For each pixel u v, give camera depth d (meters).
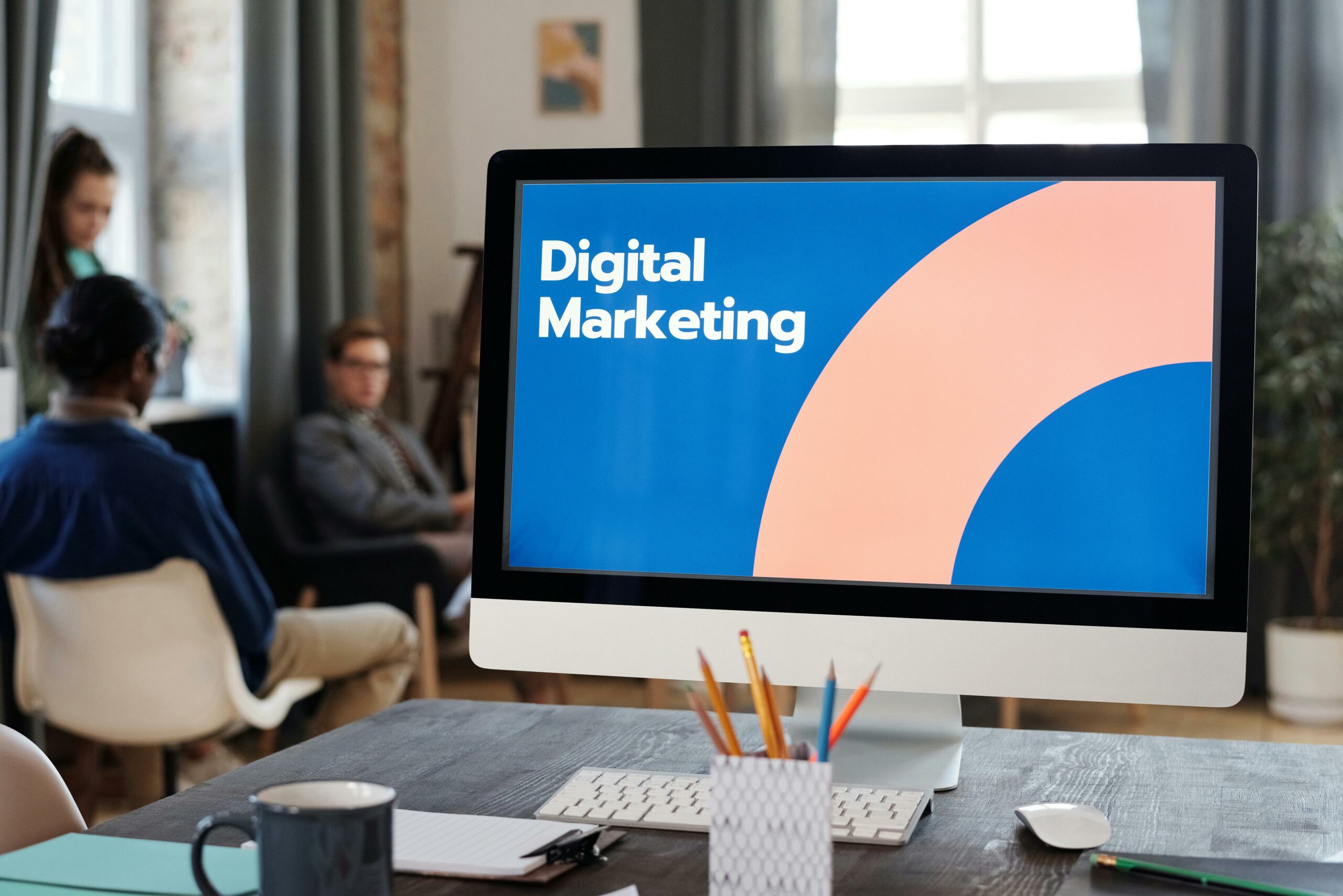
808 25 4.44
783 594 0.98
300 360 4.10
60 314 2.21
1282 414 3.80
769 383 0.99
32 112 2.90
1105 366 0.96
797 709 1.05
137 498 2.19
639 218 1.01
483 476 1.02
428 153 4.89
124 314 2.21
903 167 0.98
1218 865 0.76
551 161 1.03
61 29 3.65
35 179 2.91
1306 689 3.78
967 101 4.64
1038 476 0.96
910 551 0.97
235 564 2.28
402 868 0.76
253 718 2.37
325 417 3.81
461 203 4.88
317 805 0.64
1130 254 0.96
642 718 1.20
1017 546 0.96
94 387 2.24
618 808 0.88
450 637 3.61
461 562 3.67
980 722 3.65
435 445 4.60
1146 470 0.95
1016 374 0.96
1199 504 0.94
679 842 0.83
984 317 0.97
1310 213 4.03
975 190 0.98
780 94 4.45
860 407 0.98
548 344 1.02
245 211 3.78
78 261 3.28
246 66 3.76
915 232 0.98
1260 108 4.12
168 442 3.62
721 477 0.99
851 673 0.97
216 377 3.98
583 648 1.00
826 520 0.98
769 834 0.61
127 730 2.30
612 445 1.01
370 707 2.82
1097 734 1.15
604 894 0.73
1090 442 0.95
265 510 3.70
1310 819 0.88
